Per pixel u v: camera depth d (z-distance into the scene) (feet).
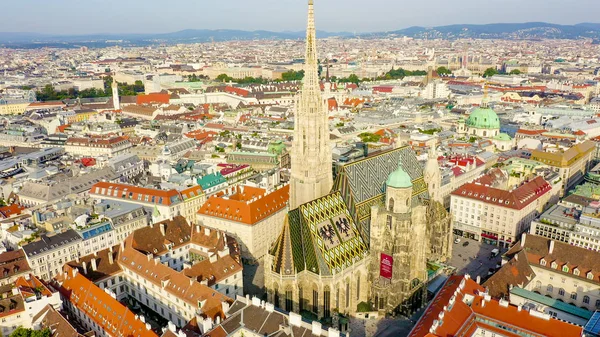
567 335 437.99
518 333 458.09
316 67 638.94
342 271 562.66
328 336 431.84
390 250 578.66
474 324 478.18
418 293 615.57
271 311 473.67
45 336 473.26
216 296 514.27
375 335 557.33
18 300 515.91
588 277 577.84
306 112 640.58
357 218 620.49
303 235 570.46
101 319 512.63
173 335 458.09
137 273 600.80
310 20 627.05
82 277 561.43
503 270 585.22
